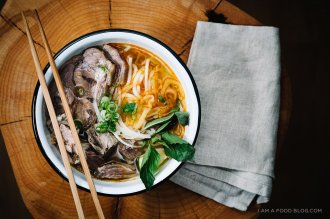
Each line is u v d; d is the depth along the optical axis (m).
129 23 0.51
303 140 0.80
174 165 0.45
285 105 0.53
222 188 0.51
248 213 0.52
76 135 0.43
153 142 0.47
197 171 0.51
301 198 0.79
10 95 0.50
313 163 0.79
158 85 0.49
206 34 0.51
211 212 0.51
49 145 0.45
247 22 0.52
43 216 0.50
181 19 0.52
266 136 0.51
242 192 0.51
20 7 0.50
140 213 0.51
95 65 0.48
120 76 0.48
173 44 0.52
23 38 0.50
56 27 0.50
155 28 0.51
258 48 0.51
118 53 0.48
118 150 0.48
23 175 0.50
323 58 0.80
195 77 0.51
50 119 0.46
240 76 0.51
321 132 0.80
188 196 0.51
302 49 0.80
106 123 0.48
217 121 0.51
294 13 0.80
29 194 0.50
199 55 0.51
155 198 0.51
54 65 0.44
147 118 0.49
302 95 0.80
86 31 0.51
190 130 0.46
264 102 0.51
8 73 0.50
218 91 0.51
